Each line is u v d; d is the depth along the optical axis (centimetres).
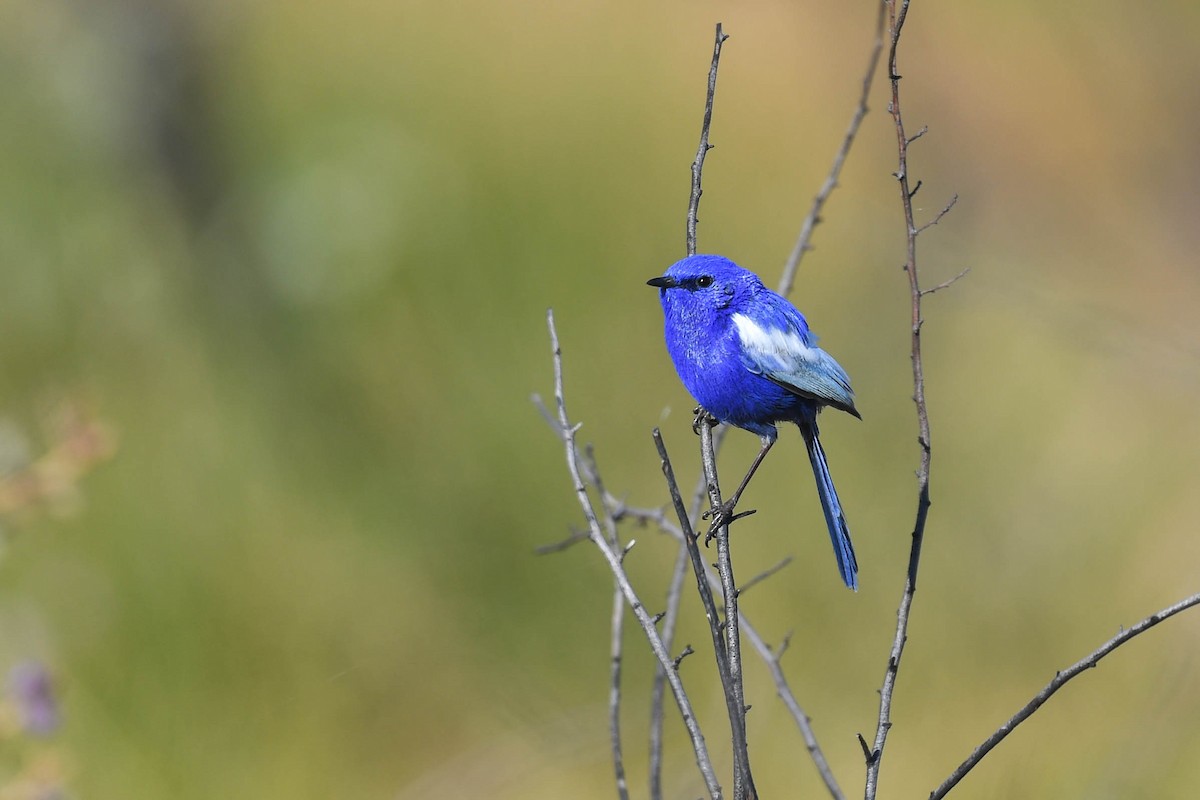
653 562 1154
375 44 1593
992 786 1003
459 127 1494
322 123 1507
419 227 1392
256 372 1315
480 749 1054
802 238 759
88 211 1410
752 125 1675
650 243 1447
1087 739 1031
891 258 1494
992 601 1163
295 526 1184
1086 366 1427
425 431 1264
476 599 1142
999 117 1795
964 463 1301
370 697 1084
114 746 998
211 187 1457
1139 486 1284
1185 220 1748
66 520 1097
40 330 1314
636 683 1086
